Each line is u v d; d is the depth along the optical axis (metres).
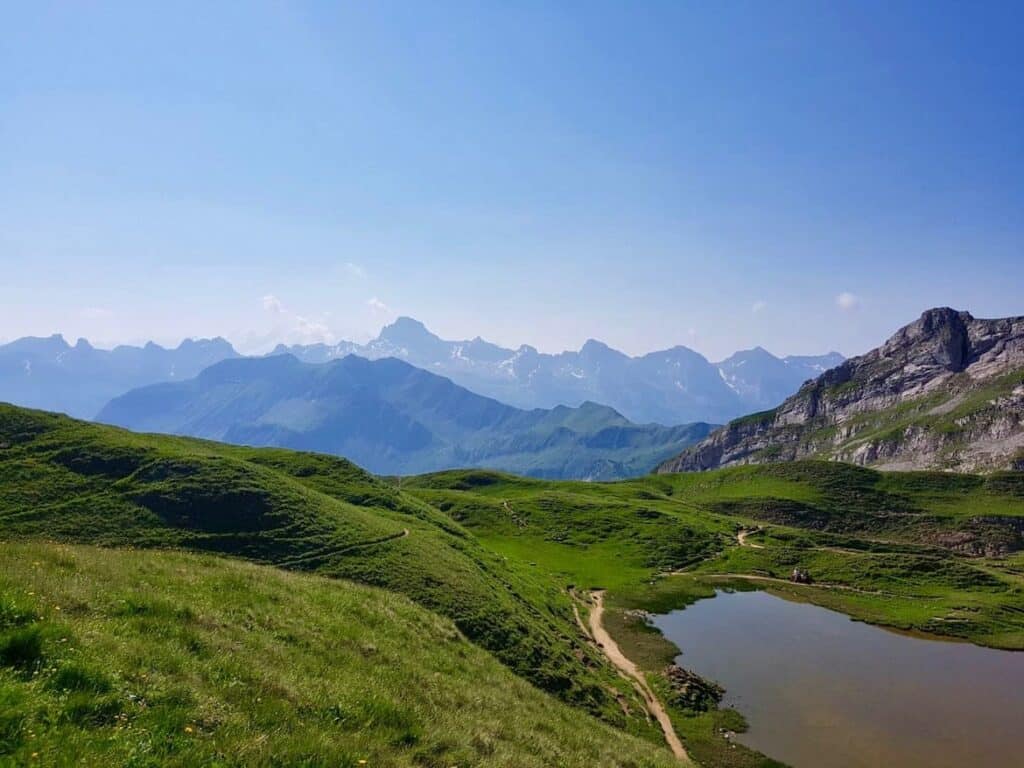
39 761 10.32
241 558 67.44
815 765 47.78
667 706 57.47
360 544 73.56
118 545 67.12
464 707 24.05
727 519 170.62
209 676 16.45
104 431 98.50
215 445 128.12
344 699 18.41
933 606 100.19
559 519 157.12
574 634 73.75
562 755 22.84
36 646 13.93
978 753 50.56
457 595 61.91
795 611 97.56
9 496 74.00
